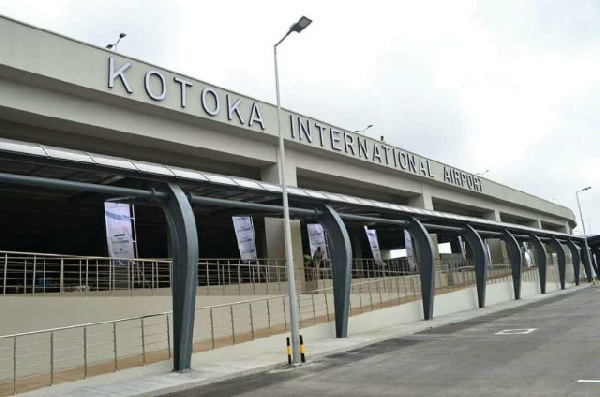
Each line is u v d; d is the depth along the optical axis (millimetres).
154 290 19750
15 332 14578
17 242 37125
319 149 30719
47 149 13820
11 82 18938
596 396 8594
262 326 21891
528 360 12906
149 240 41344
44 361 14953
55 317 15508
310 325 21266
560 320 22656
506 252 56125
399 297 30297
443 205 48500
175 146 24297
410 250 38156
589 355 12906
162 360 15555
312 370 14305
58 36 19766
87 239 38531
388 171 37500
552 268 57125
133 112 22406
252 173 29281
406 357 15352
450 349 16312
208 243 45625
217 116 25016
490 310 32219
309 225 29344
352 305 27188
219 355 16672
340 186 35906
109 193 15219
